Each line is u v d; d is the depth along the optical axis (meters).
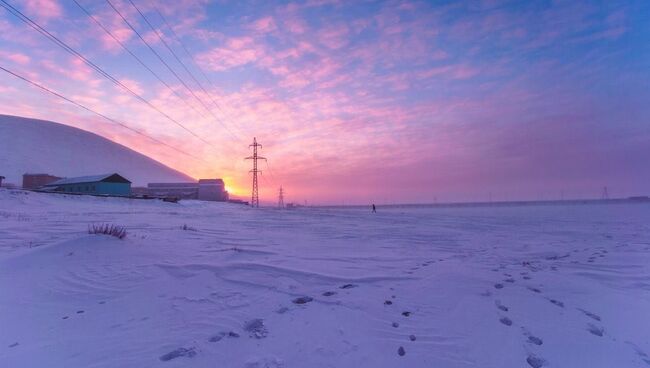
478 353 3.44
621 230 20.86
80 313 4.46
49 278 5.98
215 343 3.49
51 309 4.61
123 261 7.26
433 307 4.80
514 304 4.86
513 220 33.53
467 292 5.45
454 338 3.78
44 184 70.62
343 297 5.12
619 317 4.48
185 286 5.62
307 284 5.95
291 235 15.51
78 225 16.14
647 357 3.44
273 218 32.62
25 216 21.19
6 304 4.73
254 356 3.21
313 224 24.48
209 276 6.26
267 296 5.14
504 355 3.40
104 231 9.46
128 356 3.21
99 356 3.22
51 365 3.05
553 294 5.44
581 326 4.12
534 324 4.16
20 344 3.51
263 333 3.75
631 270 7.71
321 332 3.78
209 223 22.22
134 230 14.12
